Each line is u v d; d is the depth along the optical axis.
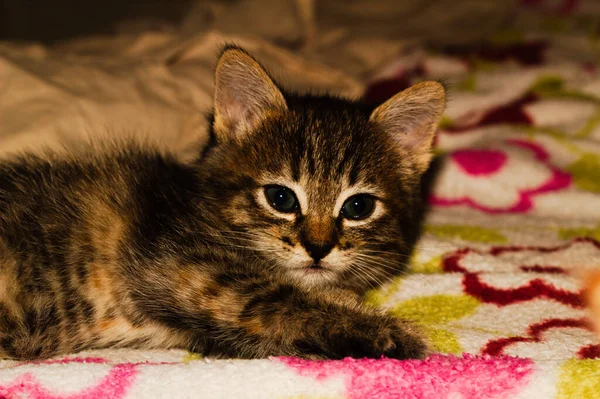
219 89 0.43
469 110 0.60
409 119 0.44
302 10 0.69
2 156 0.48
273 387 0.36
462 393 0.36
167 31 0.70
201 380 0.36
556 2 0.80
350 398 0.36
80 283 0.42
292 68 0.60
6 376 0.37
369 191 0.43
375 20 0.78
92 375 0.37
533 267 0.46
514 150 0.55
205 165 0.43
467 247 0.48
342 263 0.42
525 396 0.36
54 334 0.41
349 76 0.61
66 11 0.85
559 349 0.39
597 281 0.44
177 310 0.40
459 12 0.77
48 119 0.49
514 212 0.53
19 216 0.42
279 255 0.42
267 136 0.43
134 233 0.42
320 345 0.39
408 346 0.39
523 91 0.62
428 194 0.54
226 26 0.70
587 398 0.36
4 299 0.41
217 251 0.41
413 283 0.44
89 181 0.44
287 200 0.42
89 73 0.52
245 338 0.40
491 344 0.40
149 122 0.51
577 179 0.54
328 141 0.43
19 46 0.57
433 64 0.65
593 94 0.62
